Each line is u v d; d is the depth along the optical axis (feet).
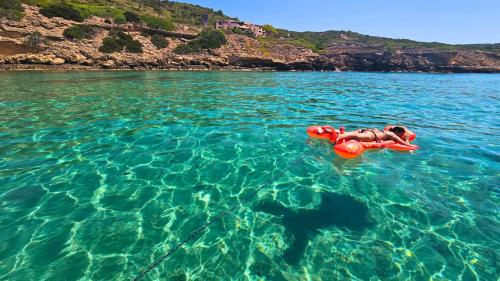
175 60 141.49
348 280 10.59
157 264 11.32
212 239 12.85
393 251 12.05
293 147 24.36
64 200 15.62
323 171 19.81
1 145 23.44
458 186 17.71
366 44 272.72
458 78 146.41
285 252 12.04
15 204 15.12
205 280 10.57
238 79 94.63
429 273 10.87
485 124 34.30
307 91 66.49
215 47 164.76
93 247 12.15
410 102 52.65
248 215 14.70
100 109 38.14
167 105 42.47
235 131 28.94
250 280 10.59
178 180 18.22
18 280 10.39
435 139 27.27
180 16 261.85
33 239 12.53
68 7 137.49
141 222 13.93
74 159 20.97
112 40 132.57
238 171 19.71
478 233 13.20
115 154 22.11
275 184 17.97
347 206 15.49
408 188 17.46
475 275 10.78
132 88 62.08
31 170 19.04
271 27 290.15
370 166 20.61
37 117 32.89
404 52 223.51
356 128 31.78
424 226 13.74
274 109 41.45
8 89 55.67
